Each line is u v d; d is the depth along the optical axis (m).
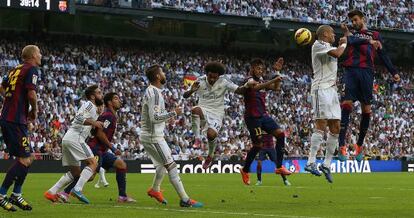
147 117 15.58
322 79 17.84
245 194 20.77
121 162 17.66
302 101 57.62
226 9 56.50
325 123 18.06
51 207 15.45
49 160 41.22
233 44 61.62
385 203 17.00
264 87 17.94
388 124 58.62
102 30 55.78
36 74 13.76
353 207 15.62
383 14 63.44
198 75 57.44
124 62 54.50
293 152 52.34
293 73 61.44
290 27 58.50
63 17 54.34
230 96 52.47
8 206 13.88
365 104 18.23
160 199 16.44
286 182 26.78
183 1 54.91
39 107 46.12
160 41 58.19
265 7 58.34
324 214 13.79
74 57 52.47
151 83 15.56
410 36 63.28
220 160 45.31
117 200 17.86
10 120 13.69
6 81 13.88
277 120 54.53
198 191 22.38
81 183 16.72
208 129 19.30
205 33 60.34
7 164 39.47
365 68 17.97
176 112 15.46
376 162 51.78
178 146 47.38
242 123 51.78
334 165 49.25
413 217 13.38
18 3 45.31
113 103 18.56
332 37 17.89
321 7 60.97
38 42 52.91
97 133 18.14
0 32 51.81
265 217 12.95
